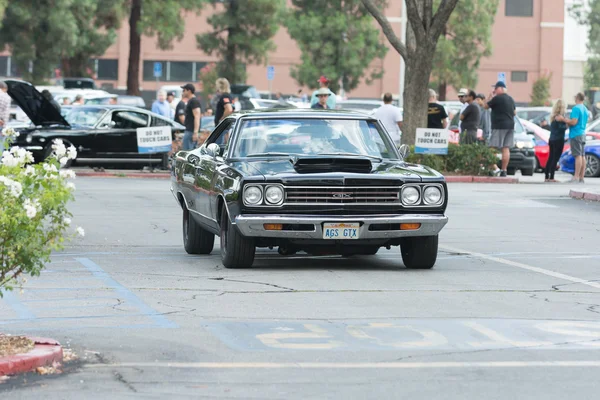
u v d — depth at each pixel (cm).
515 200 3956
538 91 11875
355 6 9775
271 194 2058
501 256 2436
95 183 4447
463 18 10362
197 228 2403
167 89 9262
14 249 1352
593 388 1222
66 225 1387
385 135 2328
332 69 9681
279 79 12144
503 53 12550
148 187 4275
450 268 2219
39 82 9706
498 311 1706
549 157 5056
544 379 1262
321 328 1550
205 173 2291
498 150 5169
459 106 7456
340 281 2006
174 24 9419
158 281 1986
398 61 12031
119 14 9812
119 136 4912
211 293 1852
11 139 1614
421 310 1705
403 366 1320
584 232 2969
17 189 1334
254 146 2245
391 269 2195
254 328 1546
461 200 3934
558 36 12550
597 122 5966
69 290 1873
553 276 2122
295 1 9956
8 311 1666
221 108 4319
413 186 2103
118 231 2834
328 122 2311
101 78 12200
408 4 5116
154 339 1465
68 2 9462
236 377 1259
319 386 1220
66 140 4828
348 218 2066
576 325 1598
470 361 1350
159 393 1185
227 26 9838
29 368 1275
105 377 1254
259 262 2286
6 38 9531
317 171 2098
